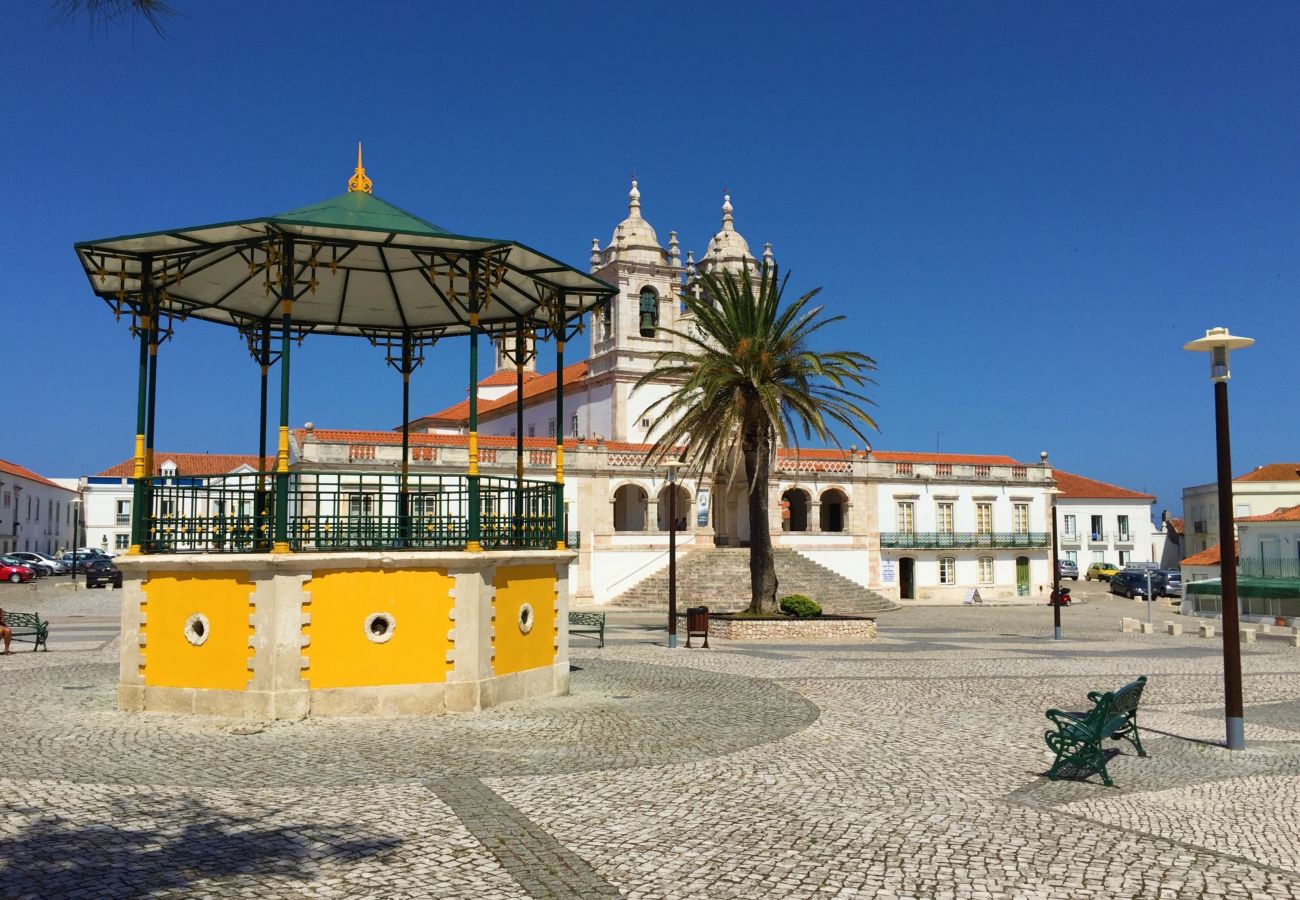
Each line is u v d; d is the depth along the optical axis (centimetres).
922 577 5906
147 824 899
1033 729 1435
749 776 1113
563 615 1706
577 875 777
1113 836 900
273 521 1409
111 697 1599
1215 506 8162
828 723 1465
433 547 1482
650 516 5238
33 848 828
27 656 2231
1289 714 1627
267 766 1127
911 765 1184
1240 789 1093
